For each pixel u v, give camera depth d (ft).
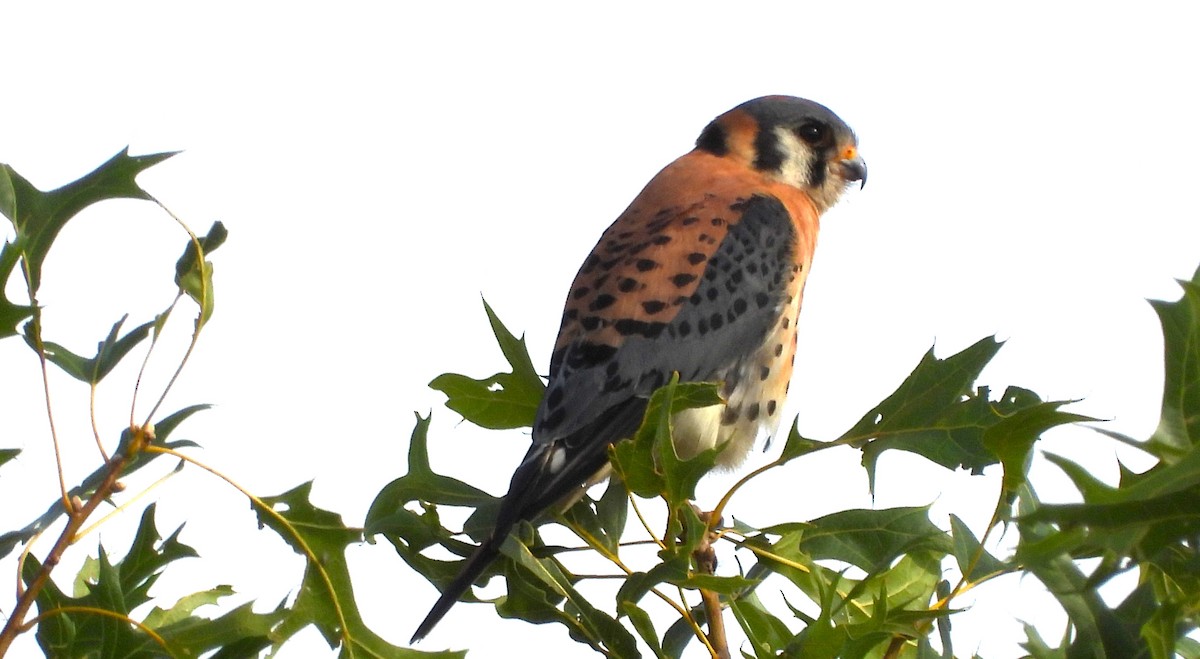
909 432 22.88
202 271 20.65
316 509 21.81
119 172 20.97
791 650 20.26
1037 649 20.43
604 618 22.54
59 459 19.72
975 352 22.68
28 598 19.10
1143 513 15.97
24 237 20.07
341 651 21.94
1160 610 17.95
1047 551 16.57
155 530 21.44
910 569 24.20
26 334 20.13
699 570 23.72
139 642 20.25
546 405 31.58
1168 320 17.46
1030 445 19.74
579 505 26.78
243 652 20.47
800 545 23.91
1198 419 17.31
